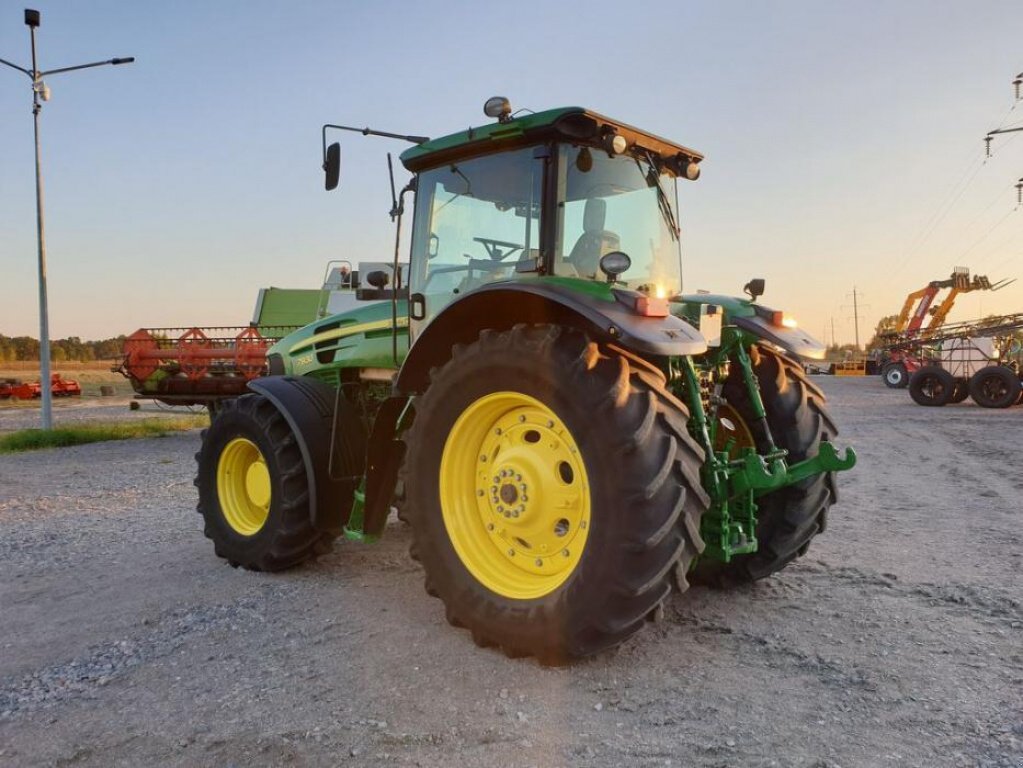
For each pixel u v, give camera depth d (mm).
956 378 17609
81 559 5199
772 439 3832
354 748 2529
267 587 4406
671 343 2984
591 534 3008
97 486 8438
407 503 3670
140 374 13305
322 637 3562
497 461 3459
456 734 2609
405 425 3947
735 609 3814
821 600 3926
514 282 3359
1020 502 6336
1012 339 17922
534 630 3123
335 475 4496
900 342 25672
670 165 4285
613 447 2947
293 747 2549
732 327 3982
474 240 3939
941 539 5117
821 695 2842
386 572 4668
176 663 3312
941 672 3014
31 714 2879
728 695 2861
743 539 3529
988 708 2699
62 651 3512
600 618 2979
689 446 3082
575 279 3342
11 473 9609
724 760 2400
